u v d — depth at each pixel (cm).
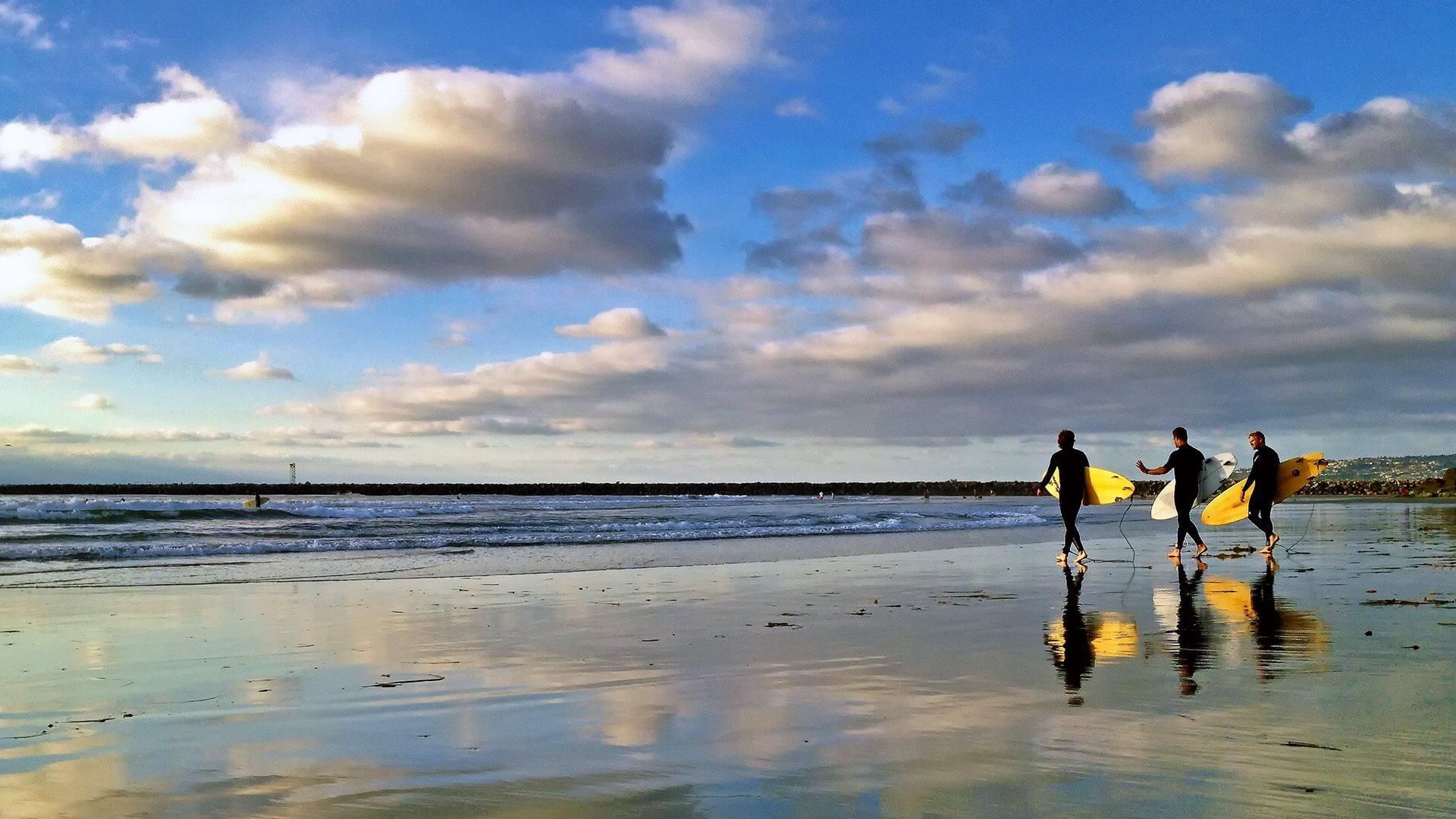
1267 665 546
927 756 366
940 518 3155
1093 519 3291
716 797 322
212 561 1560
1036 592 998
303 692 516
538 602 960
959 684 511
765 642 683
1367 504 4797
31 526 2242
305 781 347
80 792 336
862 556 1627
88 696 509
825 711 453
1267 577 1084
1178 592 955
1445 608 791
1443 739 380
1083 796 313
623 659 615
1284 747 369
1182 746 373
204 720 450
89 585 1159
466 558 1627
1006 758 362
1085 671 539
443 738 411
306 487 12450
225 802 324
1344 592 920
